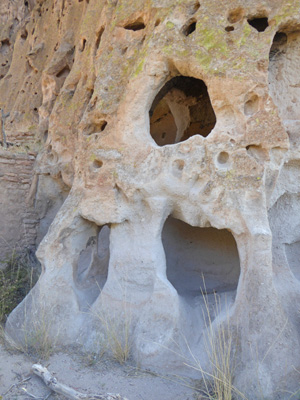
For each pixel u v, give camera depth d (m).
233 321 3.81
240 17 4.09
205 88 5.96
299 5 3.86
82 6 8.45
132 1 4.91
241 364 3.60
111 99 4.63
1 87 11.78
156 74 4.29
